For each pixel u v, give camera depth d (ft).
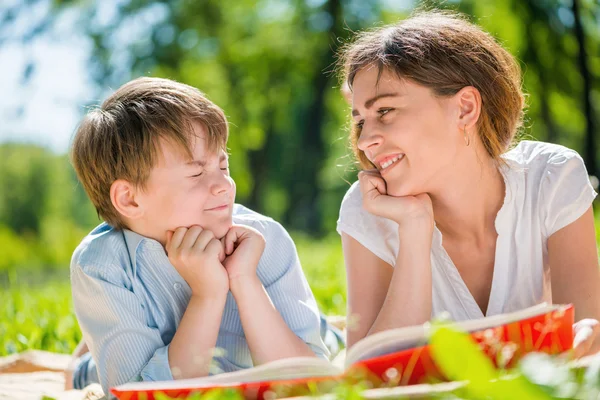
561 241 8.96
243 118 77.25
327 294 18.62
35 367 12.54
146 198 8.72
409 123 8.54
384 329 8.30
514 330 6.32
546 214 8.99
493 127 9.04
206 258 8.20
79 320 8.77
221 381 6.42
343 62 9.96
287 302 9.34
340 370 6.51
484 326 6.37
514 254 9.05
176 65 70.13
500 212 8.94
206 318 8.13
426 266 8.51
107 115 8.93
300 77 78.48
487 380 4.61
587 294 8.77
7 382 11.31
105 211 9.16
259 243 8.64
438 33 8.84
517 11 50.47
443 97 8.66
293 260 9.68
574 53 48.29
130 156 8.61
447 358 4.63
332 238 56.13
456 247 9.32
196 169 8.61
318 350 9.41
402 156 8.66
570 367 5.43
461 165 8.81
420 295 8.41
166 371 7.95
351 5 73.46
